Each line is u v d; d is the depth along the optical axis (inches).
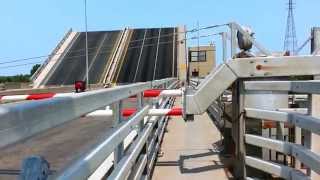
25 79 3538.4
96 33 3233.3
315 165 169.0
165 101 550.3
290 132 275.9
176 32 3083.2
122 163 166.7
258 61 301.9
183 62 2701.8
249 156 290.8
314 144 204.2
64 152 414.9
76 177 94.3
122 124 175.8
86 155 110.5
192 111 315.9
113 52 2947.8
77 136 542.0
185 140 487.5
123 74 2669.8
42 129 74.0
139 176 218.7
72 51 3043.8
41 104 74.3
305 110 266.1
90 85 2217.0
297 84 210.5
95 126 661.3
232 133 343.6
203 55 2819.9
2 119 61.3
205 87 314.0
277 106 298.0
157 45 2970.0
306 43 398.6
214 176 318.0
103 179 172.2
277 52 357.4
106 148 129.8
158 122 413.1
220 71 310.3
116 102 167.6
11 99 404.8
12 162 347.9
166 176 320.2
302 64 299.0
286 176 230.1
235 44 352.2
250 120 300.7
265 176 288.5
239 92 303.3
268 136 295.1
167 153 410.3
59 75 2773.1
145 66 2736.2
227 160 370.0
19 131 65.6
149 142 303.3
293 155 212.1
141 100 277.7
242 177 297.3
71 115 91.9
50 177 81.7
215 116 632.4
